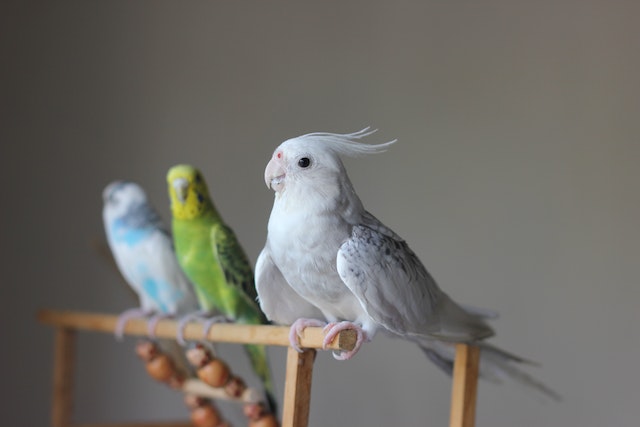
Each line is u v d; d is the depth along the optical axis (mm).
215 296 2383
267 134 3518
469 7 3291
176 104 3662
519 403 3131
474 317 1918
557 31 3160
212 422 2521
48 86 3711
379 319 1719
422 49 3340
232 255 2332
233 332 2064
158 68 3691
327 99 3449
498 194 3195
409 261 1773
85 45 3734
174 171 2336
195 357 2232
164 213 3615
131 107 3695
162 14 3711
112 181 3672
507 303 3154
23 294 3635
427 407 3205
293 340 1799
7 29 3697
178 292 2559
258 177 3508
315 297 1784
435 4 3336
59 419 2750
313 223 1704
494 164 3209
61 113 3707
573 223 3092
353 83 3422
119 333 2523
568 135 3117
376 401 3285
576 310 3072
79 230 3664
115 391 3627
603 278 3041
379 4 3416
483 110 3236
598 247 3053
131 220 2572
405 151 3328
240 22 3617
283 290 1856
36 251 3652
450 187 3260
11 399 3588
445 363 2072
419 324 1773
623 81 3055
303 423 1789
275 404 2430
